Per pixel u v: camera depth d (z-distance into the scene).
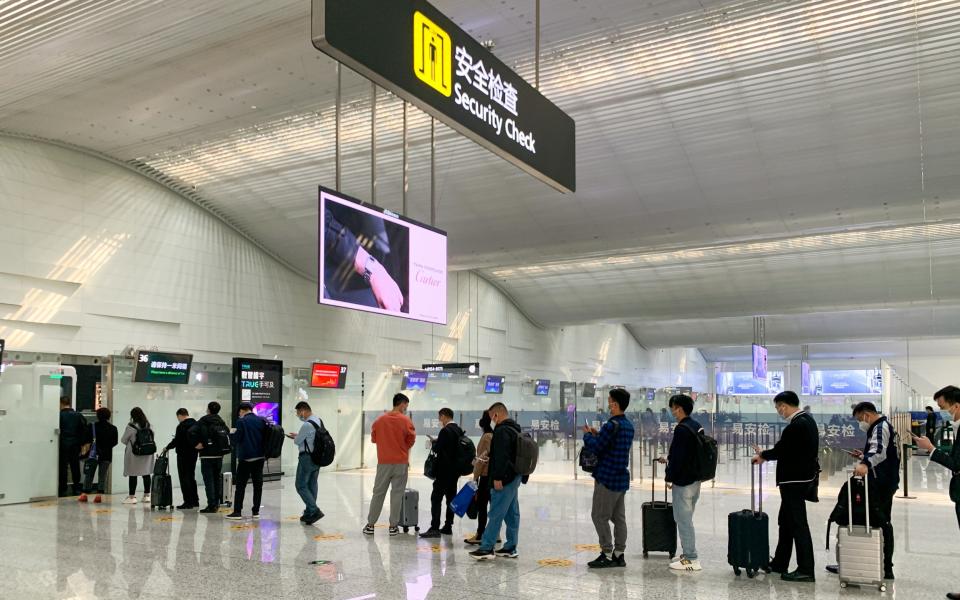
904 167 13.30
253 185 16.55
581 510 11.52
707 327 39.06
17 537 9.04
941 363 21.34
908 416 19.12
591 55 10.79
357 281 6.89
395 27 4.39
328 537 9.09
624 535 7.43
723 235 17.69
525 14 9.66
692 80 11.34
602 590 6.42
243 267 18.83
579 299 29.69
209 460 11.41
